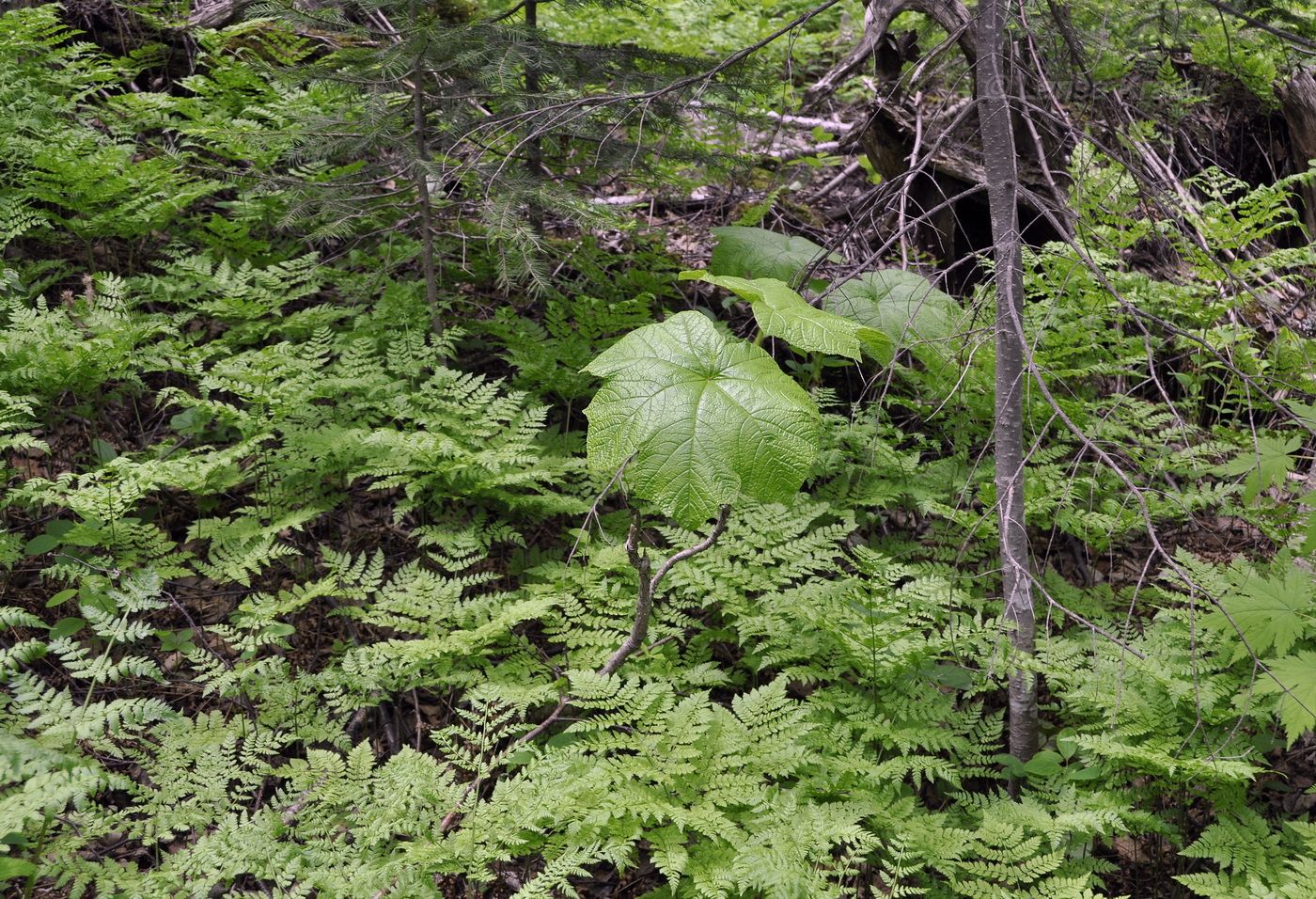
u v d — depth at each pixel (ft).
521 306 18.56
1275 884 9.19
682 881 9.30
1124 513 13.25
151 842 8.78
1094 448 9.05
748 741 9.98
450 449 12.50
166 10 22.65
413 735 11.82
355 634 12.67
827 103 25.63
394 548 14.17
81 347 13.00
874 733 10.54
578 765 9.49
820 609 11.68
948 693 12.78
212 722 10.18
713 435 7.25
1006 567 10.61
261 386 13.48
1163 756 9.74
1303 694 9.28
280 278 16.08
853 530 13.99
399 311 15.51
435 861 8.48
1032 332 13.97
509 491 13.87
